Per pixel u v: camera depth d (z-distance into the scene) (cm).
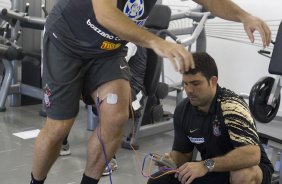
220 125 201
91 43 184
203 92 196
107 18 137
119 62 196
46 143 194
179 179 198
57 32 188
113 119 191
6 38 456
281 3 448
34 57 460
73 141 371
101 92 193
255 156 194
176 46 130
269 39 176
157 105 402
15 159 318
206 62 197
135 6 171
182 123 214
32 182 205
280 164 270
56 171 299
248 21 179
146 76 346
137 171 310
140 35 134
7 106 486
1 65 496
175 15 413
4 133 383
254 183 204
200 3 194
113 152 198
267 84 309
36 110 478
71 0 182
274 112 315
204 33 420
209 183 206
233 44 486
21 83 488
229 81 496
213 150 210
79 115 468
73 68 190
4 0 587
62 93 189
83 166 312
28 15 455
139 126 360
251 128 198
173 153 225
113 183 285
